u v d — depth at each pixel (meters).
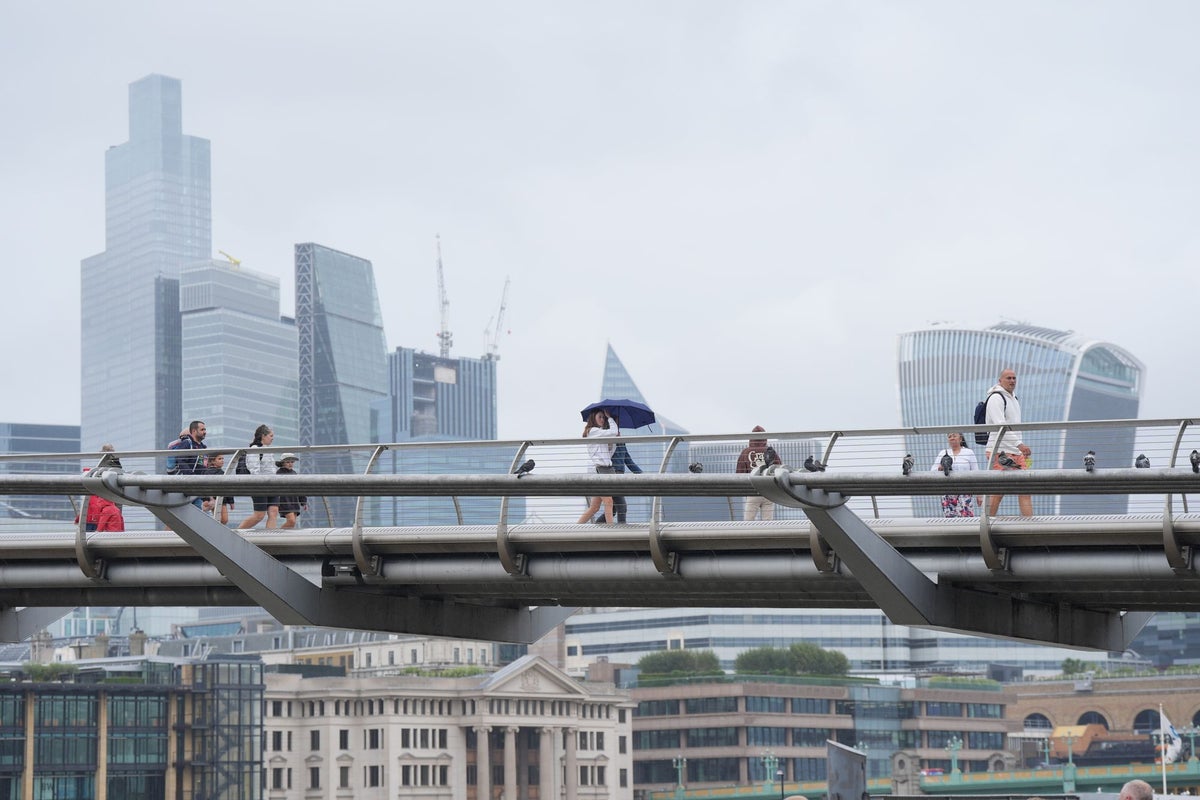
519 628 44.69
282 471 40.03
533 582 37.88
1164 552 32.75
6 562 42.25
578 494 32.47
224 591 41.22
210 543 36.62
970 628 35.62
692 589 38.31
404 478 33.16
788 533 34.44
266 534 39.03
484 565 37.88
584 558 37.09
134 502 35.56
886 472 30.28
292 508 40.16
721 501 36.91
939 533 33.69
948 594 35.06
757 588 37.62
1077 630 40.06
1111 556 33.09
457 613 42.59
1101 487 29.09
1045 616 38.66
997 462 33.72
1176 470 28.38
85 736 190.12
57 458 37.88
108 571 40.88
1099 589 35.84
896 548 34.84
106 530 42.44
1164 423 31.45
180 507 36.09
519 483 32.56
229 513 40.38
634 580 36.81
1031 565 33.78
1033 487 29.34
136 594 42.50
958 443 33.25
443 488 32.97
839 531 32.19
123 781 193.62
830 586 36.44
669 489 31.56
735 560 35.72
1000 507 37.12
